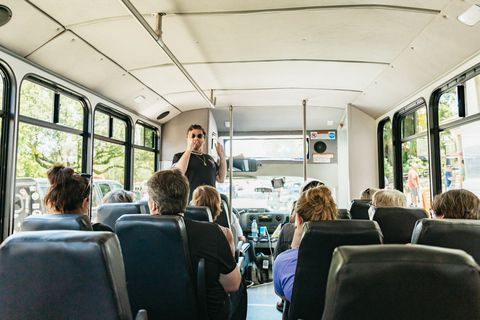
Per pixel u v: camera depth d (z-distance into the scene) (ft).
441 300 2.36
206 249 5.36
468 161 11.37
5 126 9.84
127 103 16.97
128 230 4.98
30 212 10.57
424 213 7.16
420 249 2.43
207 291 5.48
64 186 5.79
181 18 9.97
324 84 16.63
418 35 10.67
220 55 13.06
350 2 9.05
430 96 13.37
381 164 19.77
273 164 23.70
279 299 12.82
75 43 11.03
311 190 6.32
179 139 21.86
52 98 12.02
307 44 11.94
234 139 24.25
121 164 17.51
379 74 14.67
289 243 9.04
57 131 12.32
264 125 23.56
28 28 9.46
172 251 4.93
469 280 2.30
